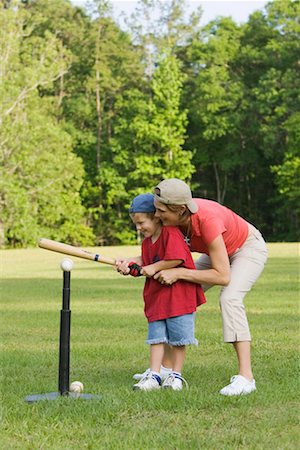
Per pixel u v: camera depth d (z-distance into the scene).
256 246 5.51
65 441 3.96
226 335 5.25
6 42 40.84
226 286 5.33
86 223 47.50
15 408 4.62
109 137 49.19
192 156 46.78
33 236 41.06
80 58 49.44
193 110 48.59
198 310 10.68
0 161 39.91
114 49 49.47
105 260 5.25
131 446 3.80
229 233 5.43
